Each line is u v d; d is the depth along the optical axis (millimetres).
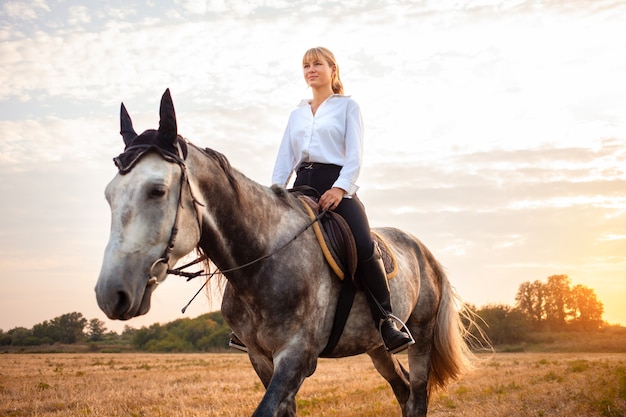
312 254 3850
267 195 3852
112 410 9367
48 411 9820
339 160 4410
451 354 5477
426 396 5312
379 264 4199
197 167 3395
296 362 3617
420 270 5305
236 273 3627
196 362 33969
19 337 91062
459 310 5797
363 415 7910
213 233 3504
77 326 93562
